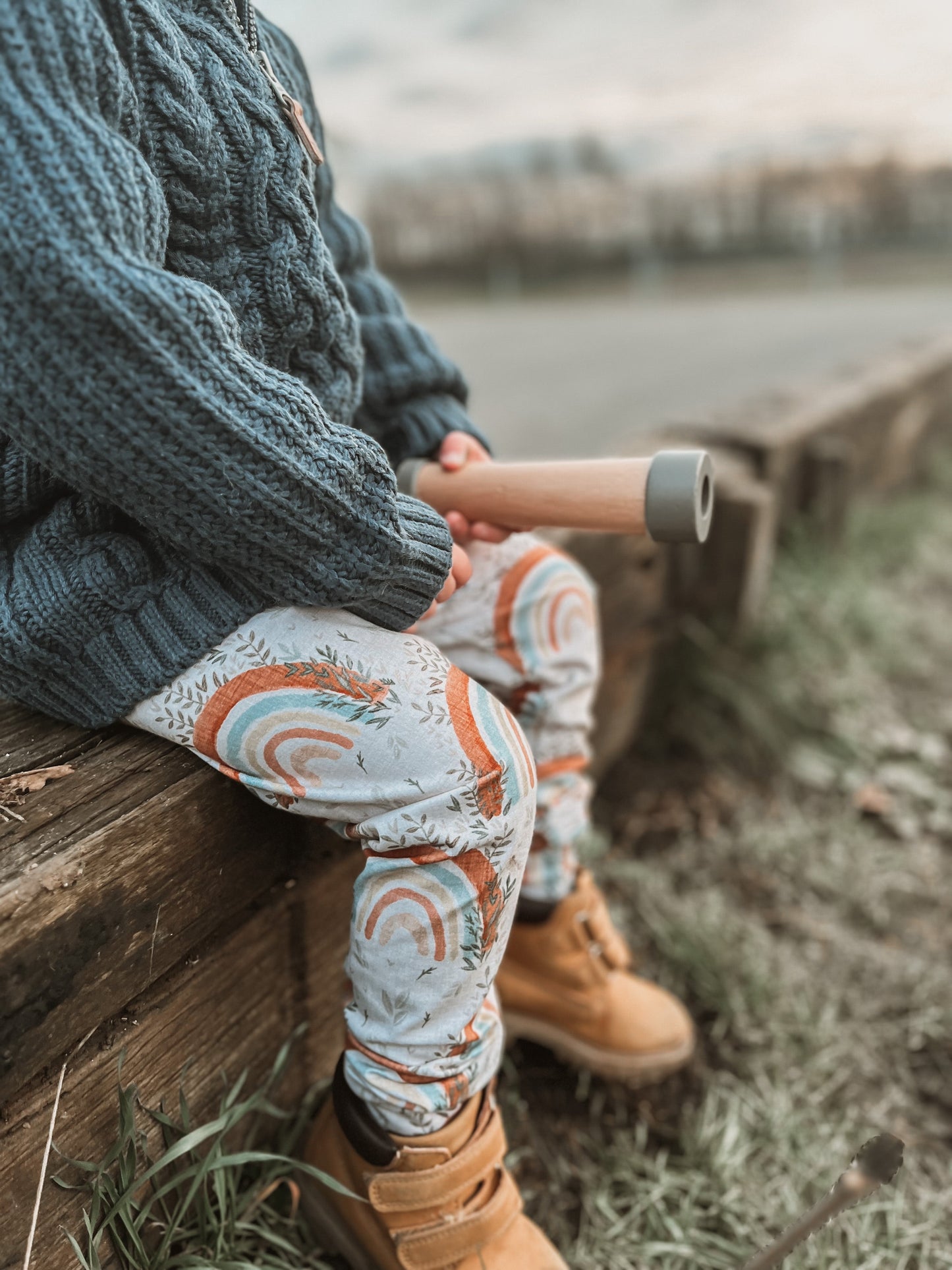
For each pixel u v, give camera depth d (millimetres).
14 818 721
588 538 1650
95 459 640
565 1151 1171
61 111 595
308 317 807
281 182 771
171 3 733
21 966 653
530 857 1125
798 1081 1298
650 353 5891
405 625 831
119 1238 804
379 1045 837
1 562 794
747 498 1985
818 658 2314
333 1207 931
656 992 1248
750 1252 1049
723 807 1904
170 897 786
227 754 786
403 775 764
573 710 1102
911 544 3137
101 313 593
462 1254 872
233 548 696
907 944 1588
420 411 1060
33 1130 726
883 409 3301
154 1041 836
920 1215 1121
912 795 1974
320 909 1034
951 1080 1328
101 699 809
